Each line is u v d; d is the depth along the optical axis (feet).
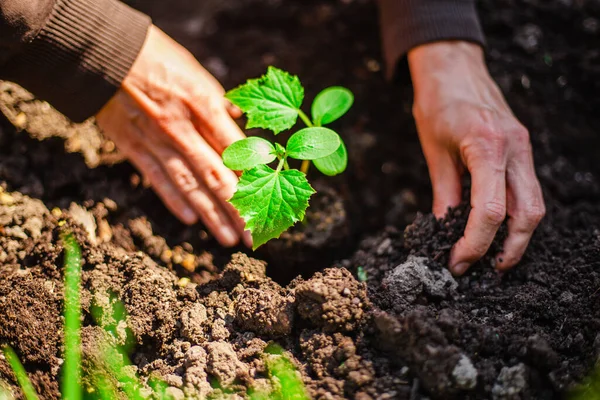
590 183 2.87
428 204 2.89
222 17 3.33
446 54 2.54
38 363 2.27
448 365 2.08
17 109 2.70
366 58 3.12
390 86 3.05
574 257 2.43
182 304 2.35
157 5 3.42
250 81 2.33
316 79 3.07
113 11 2.37
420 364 2.10
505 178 2.35
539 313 2.30
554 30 3.14
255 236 2.16
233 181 2.44
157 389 2.21
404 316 2.19
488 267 2.39
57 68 2.34
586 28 3.11
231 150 2.22
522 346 2.15
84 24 2.31
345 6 3.21
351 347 2.17
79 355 2.25
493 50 3.03
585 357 2.17
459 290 2.36
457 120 2.41
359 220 2.87
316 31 3.21
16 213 2.50
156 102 2.41
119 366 2.26
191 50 3.24
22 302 2.32
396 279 2.31
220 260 2.60
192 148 2.43
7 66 2.35
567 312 2.28
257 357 2.23
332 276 2.25
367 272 2.47
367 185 2.94
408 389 2.11
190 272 2.55
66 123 2.74
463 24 2.58
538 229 2.49
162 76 2.41
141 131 2.48
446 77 2.50
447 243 2.39
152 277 2.36
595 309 2.25
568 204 2.82
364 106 3.04
